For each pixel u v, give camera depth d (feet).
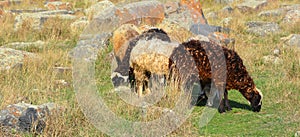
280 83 89.25
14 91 78.13
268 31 133.28
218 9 174.40
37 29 134.41
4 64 94.02
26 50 114.21
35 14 142.00
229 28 131.23
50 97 77.87
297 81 90.84
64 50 114.01
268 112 77.20
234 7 172.45
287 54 108.99
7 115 63.93
